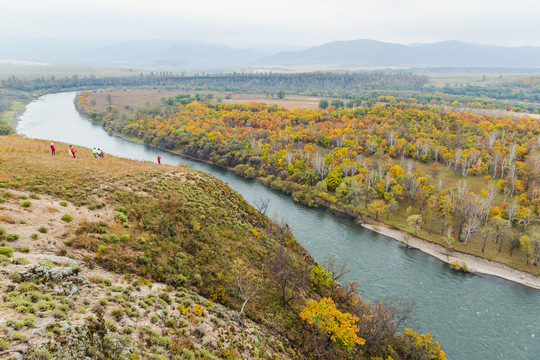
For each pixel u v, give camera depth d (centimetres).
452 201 10438
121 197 4519
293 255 6384
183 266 3934
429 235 9912
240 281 4288
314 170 13488
